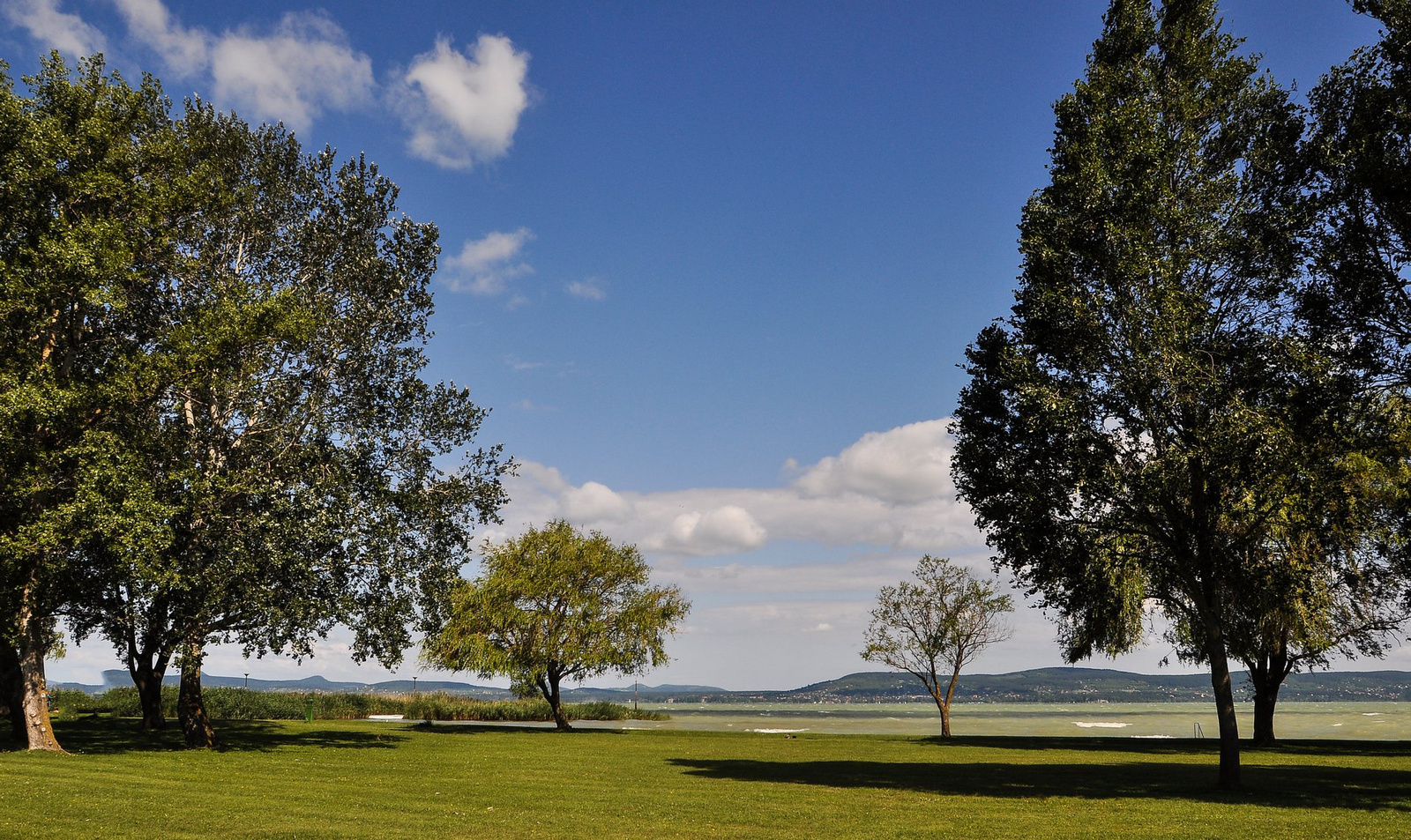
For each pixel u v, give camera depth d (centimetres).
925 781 2542
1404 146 1950
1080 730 7956
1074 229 2303
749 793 2239
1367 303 1995
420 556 3625
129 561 2650
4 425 2494
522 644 5156
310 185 3653
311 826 1617
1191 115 2411
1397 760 3234
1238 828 1652
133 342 3044
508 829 1655
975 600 5309
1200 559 2253
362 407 3525
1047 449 2334
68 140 2747
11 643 2781
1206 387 2131
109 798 1894
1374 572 2539
